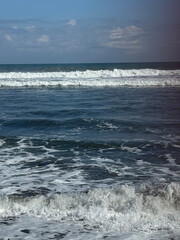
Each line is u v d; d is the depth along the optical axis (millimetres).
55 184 8203
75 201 6797
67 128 15016
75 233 5480
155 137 13094
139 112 18922
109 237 5301
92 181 8398
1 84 35688
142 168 9438
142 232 5477
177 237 5281
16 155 10898
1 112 19375
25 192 7664
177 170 9219
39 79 41406
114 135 13500
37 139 12992
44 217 6188
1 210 6496
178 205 6551
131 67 85312
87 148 11680
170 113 18547
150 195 6879
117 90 30984
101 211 6328
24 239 5277
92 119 16688
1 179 8617
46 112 19094
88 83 35406
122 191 7016
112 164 9852
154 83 34656
